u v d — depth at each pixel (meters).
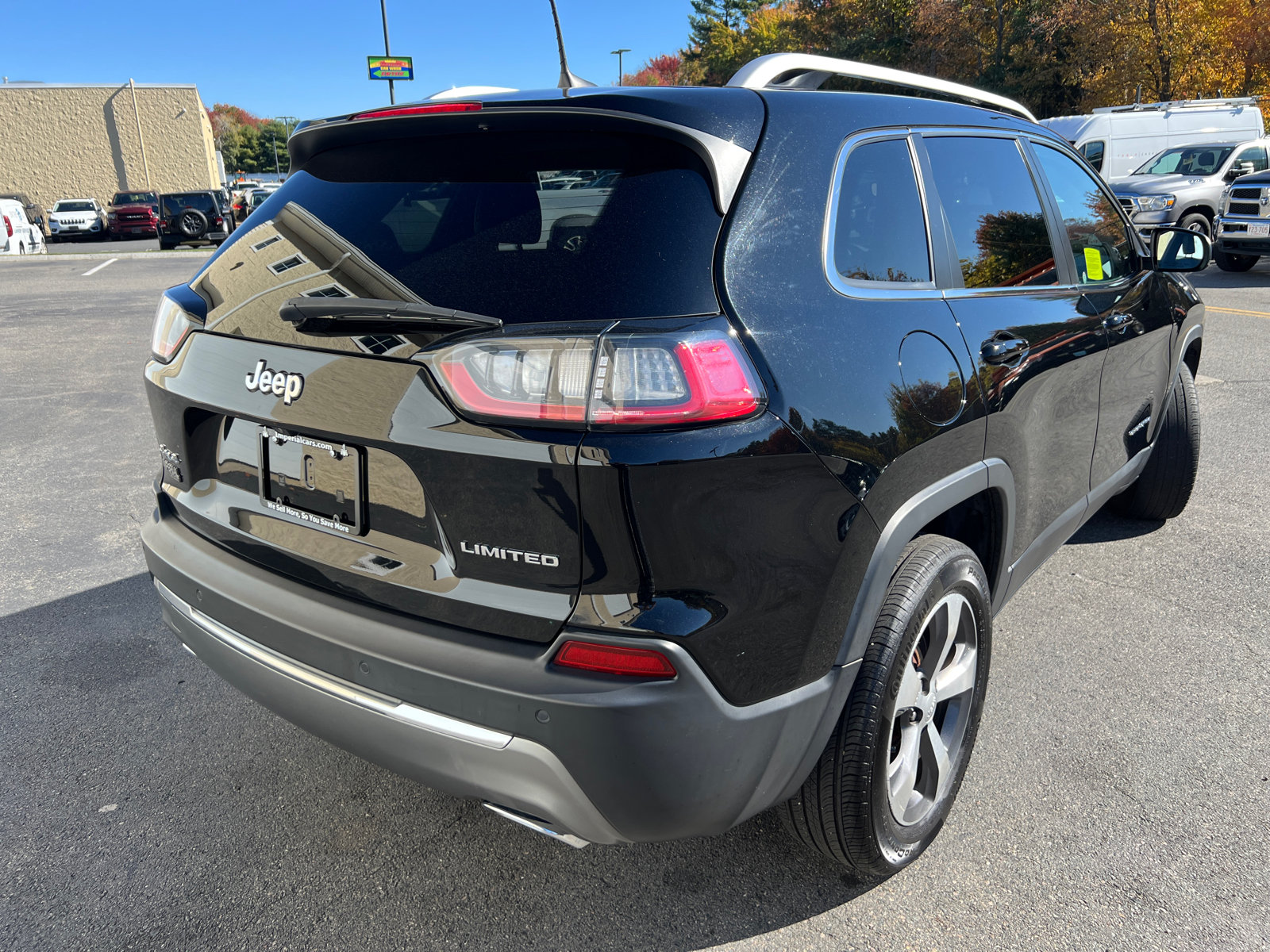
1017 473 2.39
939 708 2.27
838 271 1.87
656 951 1.92
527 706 1.50
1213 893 2.05
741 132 1.77
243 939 1.95
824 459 1.64
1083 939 1.92
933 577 1.94
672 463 1.45
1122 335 3.07
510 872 2.16
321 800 2.43
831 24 42.44
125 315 11.57
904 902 2.04
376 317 1.57
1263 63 27.94
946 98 2.66
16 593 3.68
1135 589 3.62
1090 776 2.47
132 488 4.99
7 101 40.31
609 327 1.50
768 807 1.79
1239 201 14.20
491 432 1.50
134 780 2.51
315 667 1.77
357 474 1.71
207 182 43.22
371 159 2.03
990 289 2.40
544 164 1.78
